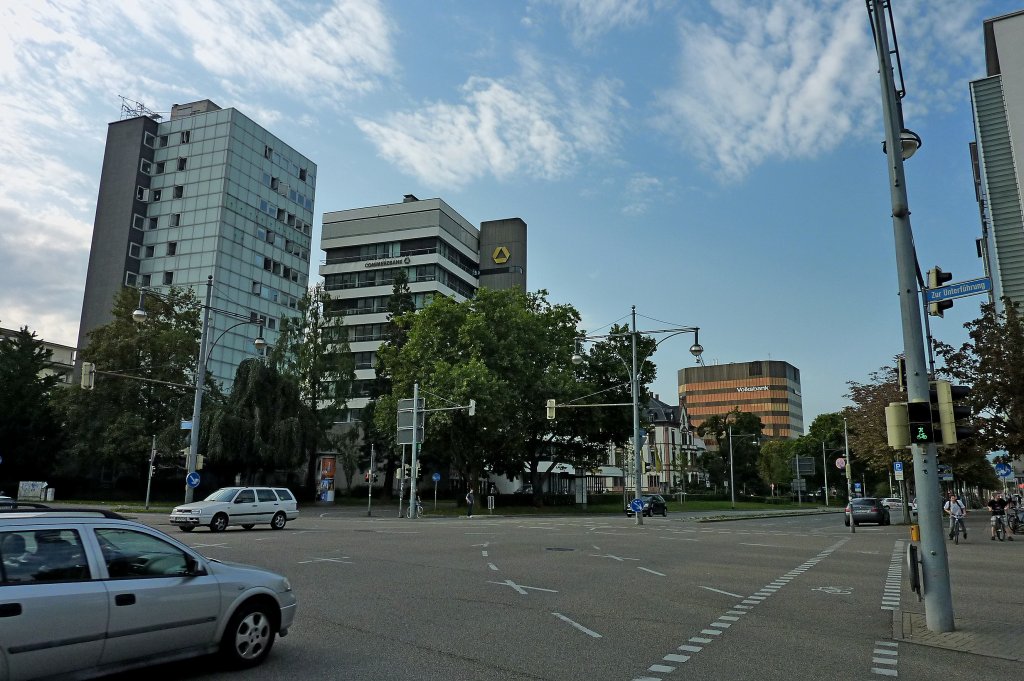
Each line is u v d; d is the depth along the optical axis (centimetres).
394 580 1252
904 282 938
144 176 7188
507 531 2741
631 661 707
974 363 2602
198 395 3459
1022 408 2453
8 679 494
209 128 7106
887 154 977
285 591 702
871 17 1005
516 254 9281
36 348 5547
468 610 973
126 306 5247
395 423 5109
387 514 4678
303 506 5381
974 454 3334
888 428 912
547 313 5788
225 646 639
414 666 670
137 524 614
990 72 3109
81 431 4847
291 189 7838
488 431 4884
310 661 682
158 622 585
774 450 11469
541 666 680
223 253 6875
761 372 16875
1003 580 1377
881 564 1659
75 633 532
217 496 2569
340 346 6006
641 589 1212
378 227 8688
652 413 9800
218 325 6725
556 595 1126
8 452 5062
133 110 7588
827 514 6041
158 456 4716
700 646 779
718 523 3975
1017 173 2680
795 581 1341
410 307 6762
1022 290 2648
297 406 5147
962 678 657
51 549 546
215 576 643
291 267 7744
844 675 666
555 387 5319
